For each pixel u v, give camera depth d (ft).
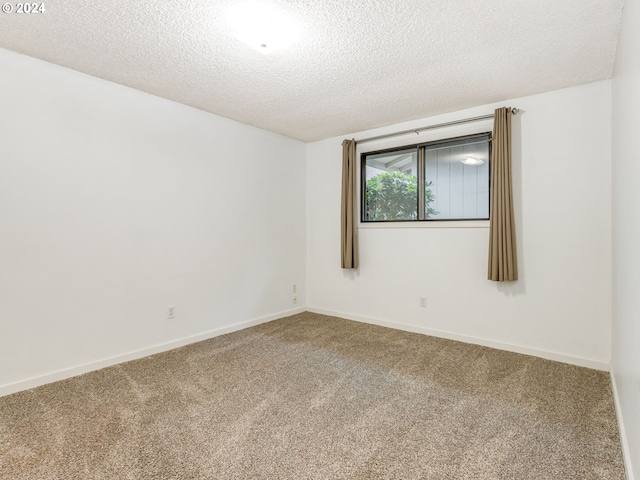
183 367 8.36
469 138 10.57
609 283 8.20
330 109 10.42
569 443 5.32
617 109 6.72
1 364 6.85
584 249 8.52
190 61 7.39
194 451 5.09
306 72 7.91
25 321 7.16
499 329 9.83
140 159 9.05
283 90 8.98
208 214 10.71
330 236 13.82
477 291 10.23
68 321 7.77
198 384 7.39
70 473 4.58
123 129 8.70
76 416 6.06
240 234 11.74
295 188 13.98
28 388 7.14
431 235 11.12
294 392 7.04
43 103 7.40
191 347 9.86
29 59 7.21
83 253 8.01
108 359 8.41
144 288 9.15
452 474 4.63
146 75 8.11
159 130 9.46
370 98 9.50
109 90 8.43
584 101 8.50
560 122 8.82
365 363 8.64
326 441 5.37
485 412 6.25
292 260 13.87
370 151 12.67
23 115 7.14
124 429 5.65
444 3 5.45
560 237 8.84
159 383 7.43
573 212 8.65
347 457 4.99
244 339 10.62
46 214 7.45
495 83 8.50
